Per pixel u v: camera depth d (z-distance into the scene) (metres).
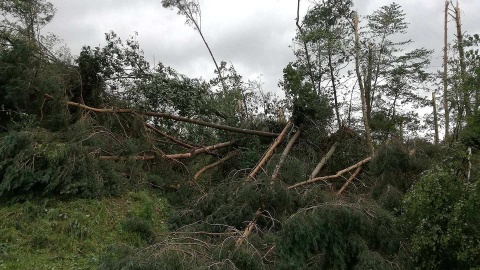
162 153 9.88
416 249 6.05
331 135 10.62
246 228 7.04
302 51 15.53
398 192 7.70
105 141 9.19
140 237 7.49
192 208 8.35
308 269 6.23
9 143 7.77
